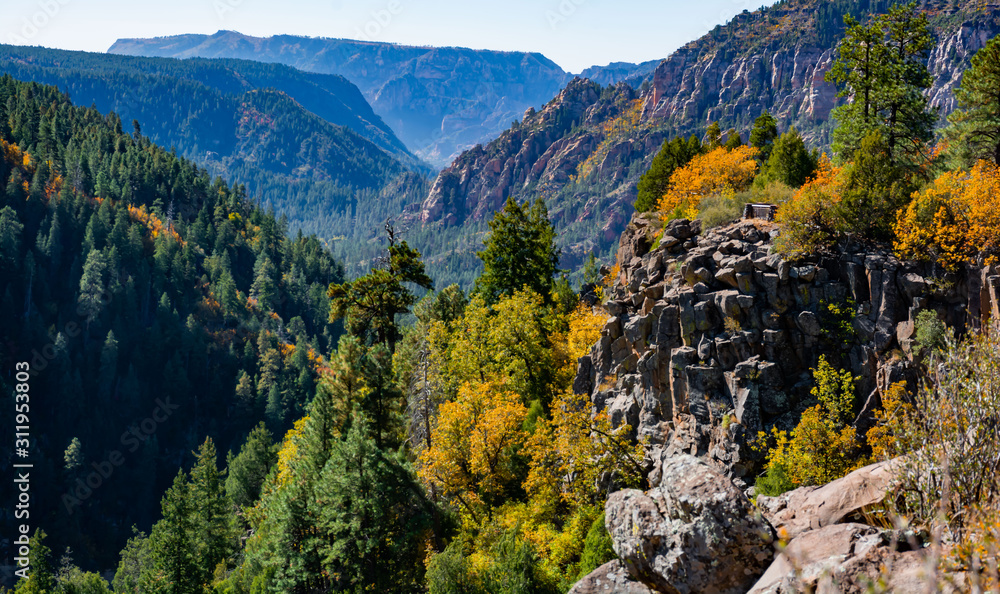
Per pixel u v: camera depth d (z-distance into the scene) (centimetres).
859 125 4206
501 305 4991
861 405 2619
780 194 3569
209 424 18138
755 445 2714
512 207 6366
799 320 2795
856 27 4209
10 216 18662
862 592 1188
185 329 18975
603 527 2748
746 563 1568
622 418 3294
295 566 3962
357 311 5247
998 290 2375
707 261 3139
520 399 4581
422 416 5025
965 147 3969
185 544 6544
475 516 3825
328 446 4488
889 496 1495
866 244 2822
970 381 1387
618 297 4006
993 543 961
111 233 19738
